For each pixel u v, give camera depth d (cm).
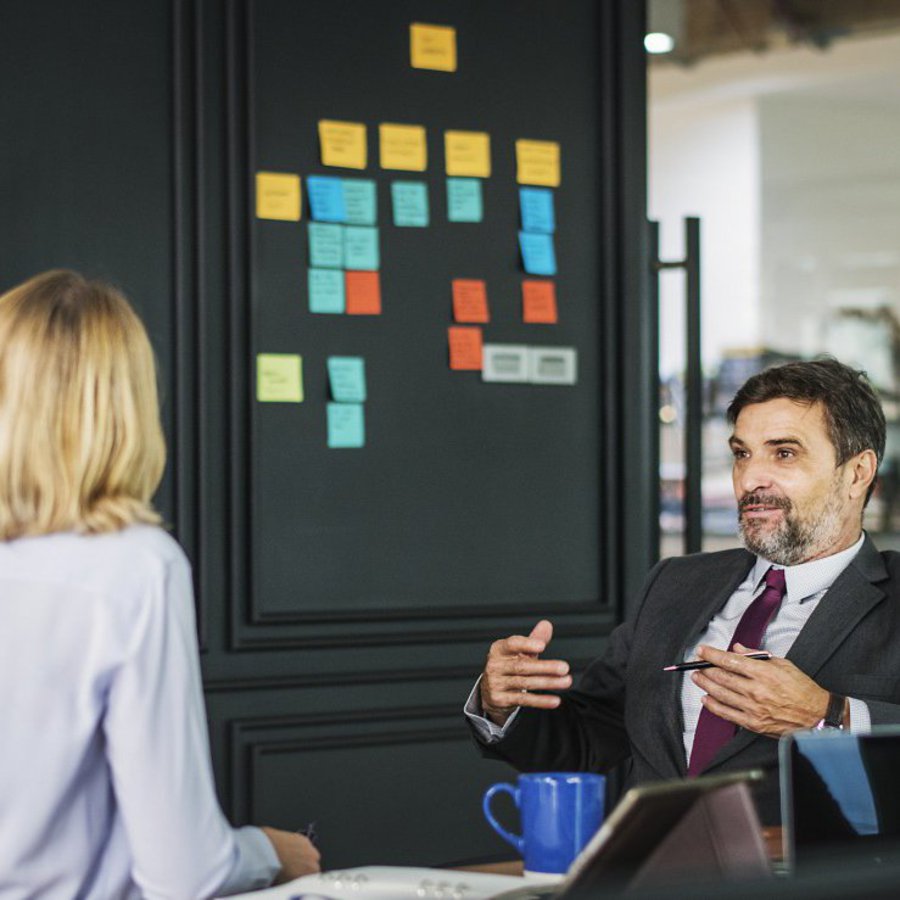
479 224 350
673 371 1105
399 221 340
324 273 331
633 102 366
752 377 207
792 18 933
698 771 195
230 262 321
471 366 346
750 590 209
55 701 135
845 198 1105
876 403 203
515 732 200
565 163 361
